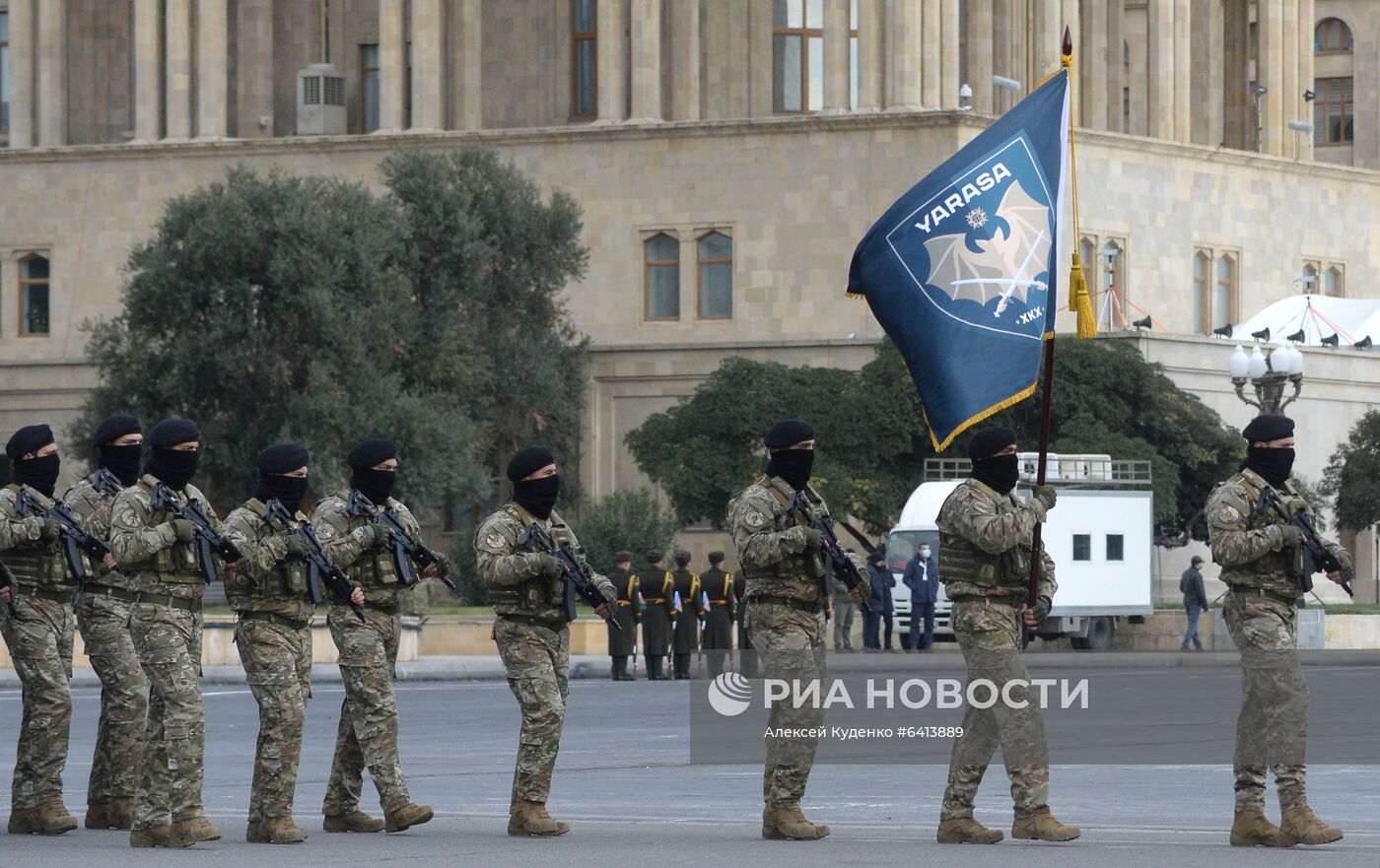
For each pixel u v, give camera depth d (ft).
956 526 119.85
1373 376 573.74
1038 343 126.62
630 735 217.97
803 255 565.94
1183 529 479.41
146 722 129.08
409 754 196.54
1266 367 361.10
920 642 383.24
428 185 530.68
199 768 124.26
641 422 570.05
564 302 554.05
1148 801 151.33
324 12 641.81
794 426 123.34
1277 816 141.90
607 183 582.76
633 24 590.14
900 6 570.87
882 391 489.26
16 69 634.84
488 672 338.75
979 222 126.93
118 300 603.67
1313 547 119.75
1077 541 395.14
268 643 126.82
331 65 624.18
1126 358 475.72
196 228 497.87
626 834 128.98
